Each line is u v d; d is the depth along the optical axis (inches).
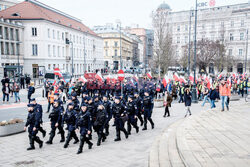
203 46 2198.6
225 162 233.8
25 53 1942.7
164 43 1841.8
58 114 362.6
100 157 295.9
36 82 1599.4
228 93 573.9
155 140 348.5
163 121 510.3
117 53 3572.8
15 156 305.7
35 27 1911.9
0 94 1035.3
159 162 253.6
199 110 649.0
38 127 335.9
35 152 321.4
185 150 273.3
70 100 392.8
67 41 2134.6
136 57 4670.3
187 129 381.7
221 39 2358.5
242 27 2642.7
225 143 301.4
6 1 2876.5
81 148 315.6
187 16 2984.7
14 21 1820.9
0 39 1691.7
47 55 1964.8
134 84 970.1
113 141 372.5
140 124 491.8
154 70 2132.1
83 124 319.9
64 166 268.2
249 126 402.3
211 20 2829.7
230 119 467.2
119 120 372.2
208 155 255.6
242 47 2657.5
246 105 684.7
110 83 906.7
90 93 906.7
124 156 296.2
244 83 1007.6
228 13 2716.5
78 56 2586.1
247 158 245.3
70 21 2586.1
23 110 671.8
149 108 438.9
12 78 1398.9
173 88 908.0
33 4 2058.3
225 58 2250.2
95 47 3142.2
